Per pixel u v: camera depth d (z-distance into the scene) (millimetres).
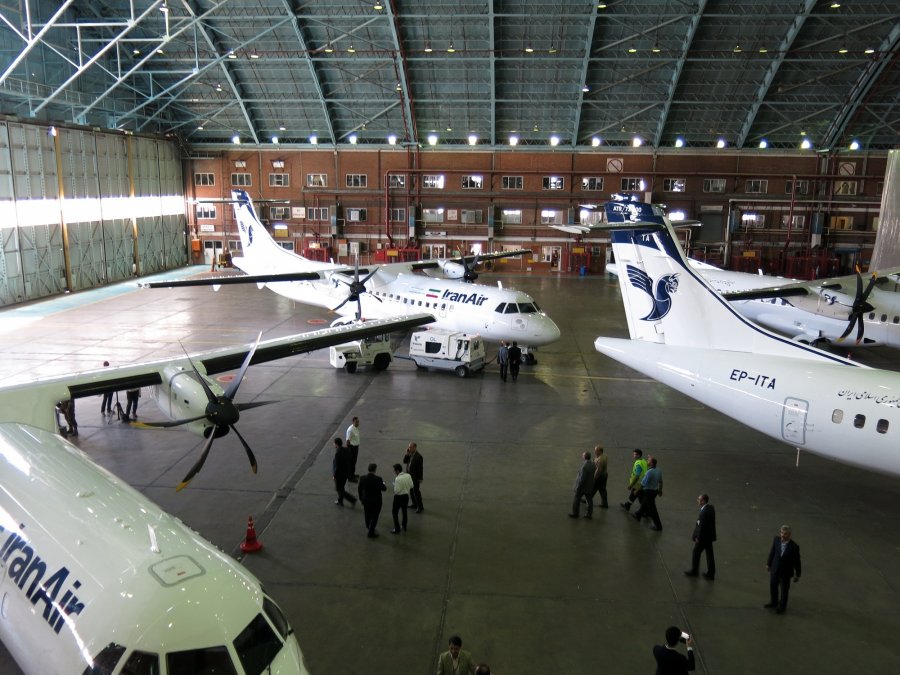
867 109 47875
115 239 47156
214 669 6891
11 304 37594
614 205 17969
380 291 30469
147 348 28094
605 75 46531
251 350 13945
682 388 16812
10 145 36531
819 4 39781
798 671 9867
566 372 26344
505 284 49062
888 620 11070
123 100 48094
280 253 35125
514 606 11328
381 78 47938
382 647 10242
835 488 16047
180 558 7992
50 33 39812
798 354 15500
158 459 17297
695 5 40000
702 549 12094
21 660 7965
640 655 10156
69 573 7867
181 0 40500
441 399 22594
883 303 26578
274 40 44406
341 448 14680
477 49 44344
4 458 10336
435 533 13758
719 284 32688
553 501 15250
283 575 12148
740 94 47562
